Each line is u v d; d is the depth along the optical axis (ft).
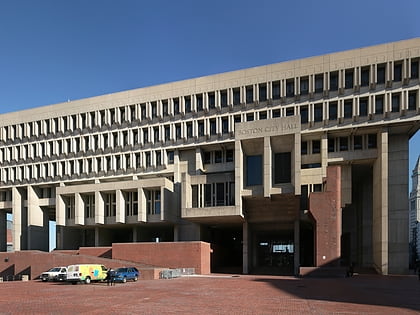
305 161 148.66
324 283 86.43
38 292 70.28
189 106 163.73
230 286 78.79
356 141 145.89
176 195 162.61
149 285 82.99
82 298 59.00
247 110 152.97
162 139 166.30
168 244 131.34
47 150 187.83
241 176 138.72
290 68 146.82
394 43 133.39
